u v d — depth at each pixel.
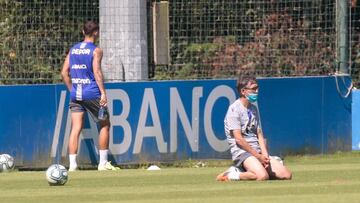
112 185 34.59
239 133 35.53
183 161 45.06
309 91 47.66
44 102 43.56
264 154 35.66
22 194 31.81
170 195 30.84
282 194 30.69
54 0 55.84
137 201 29.34
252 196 30.19
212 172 39.75
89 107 42.25
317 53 54.38
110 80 49.91
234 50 57.06
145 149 44.59
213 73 57.34
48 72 54.12
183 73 57.06
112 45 50.28
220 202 28.72
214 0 57.38
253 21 56.84
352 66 57.75
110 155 44.03
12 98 43.19
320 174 37.81
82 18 55.91
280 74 55.53
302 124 47.47
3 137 43.06
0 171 41.84
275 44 55.97
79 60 41.94
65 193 31.92
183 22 57.66
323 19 54.75
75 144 42.28
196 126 45.28
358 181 34.84
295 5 55.81
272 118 46.66
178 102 45.03
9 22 56.06
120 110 44.19
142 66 50.53
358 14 58.00
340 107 48.72
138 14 50.25
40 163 43.56
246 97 35.69
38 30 55.69
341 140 48.78
